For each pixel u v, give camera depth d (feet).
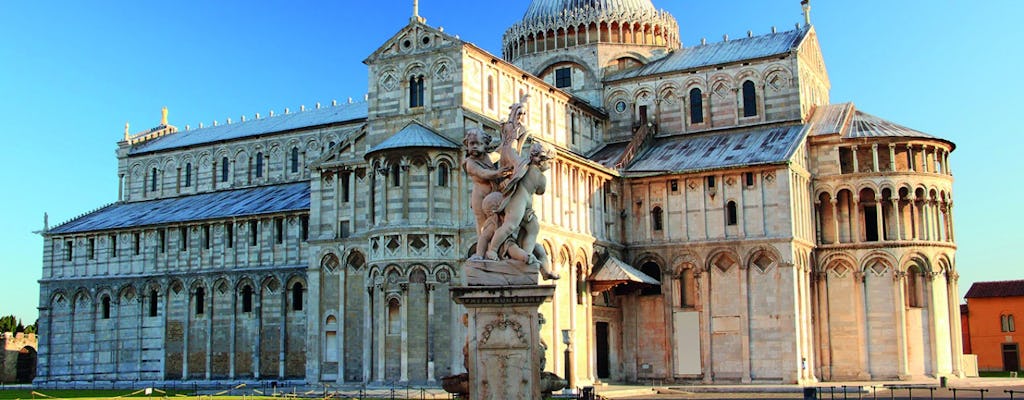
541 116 278.87
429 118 244.42
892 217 283.38
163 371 328.08
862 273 280.31
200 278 325.62
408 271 232.12
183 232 334.24
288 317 308.81
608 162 289.74
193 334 325.01
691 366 269.64
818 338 281.33
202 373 321.11
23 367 407.85
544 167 87.76
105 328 343.26
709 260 270.67
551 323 239.09
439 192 235.81
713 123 305.32
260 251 317.01
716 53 315.78
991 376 357.82
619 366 275.59
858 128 292.61
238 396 222.28
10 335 401.29
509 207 85.71
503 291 83.76
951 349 288.30
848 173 285.64
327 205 253.85
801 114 294.87
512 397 83.56
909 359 279.49
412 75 248.73
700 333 269.85
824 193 288.10
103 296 346.13
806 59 307.99
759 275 265.13
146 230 339.98
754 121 300.20
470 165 88.22
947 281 289.74
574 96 304.09
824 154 289.12
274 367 308.81
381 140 249.34
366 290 238.68
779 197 264.31
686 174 275.18
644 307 278.26
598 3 327.06
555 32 326.03
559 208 248.32
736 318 266.16
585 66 322.34
